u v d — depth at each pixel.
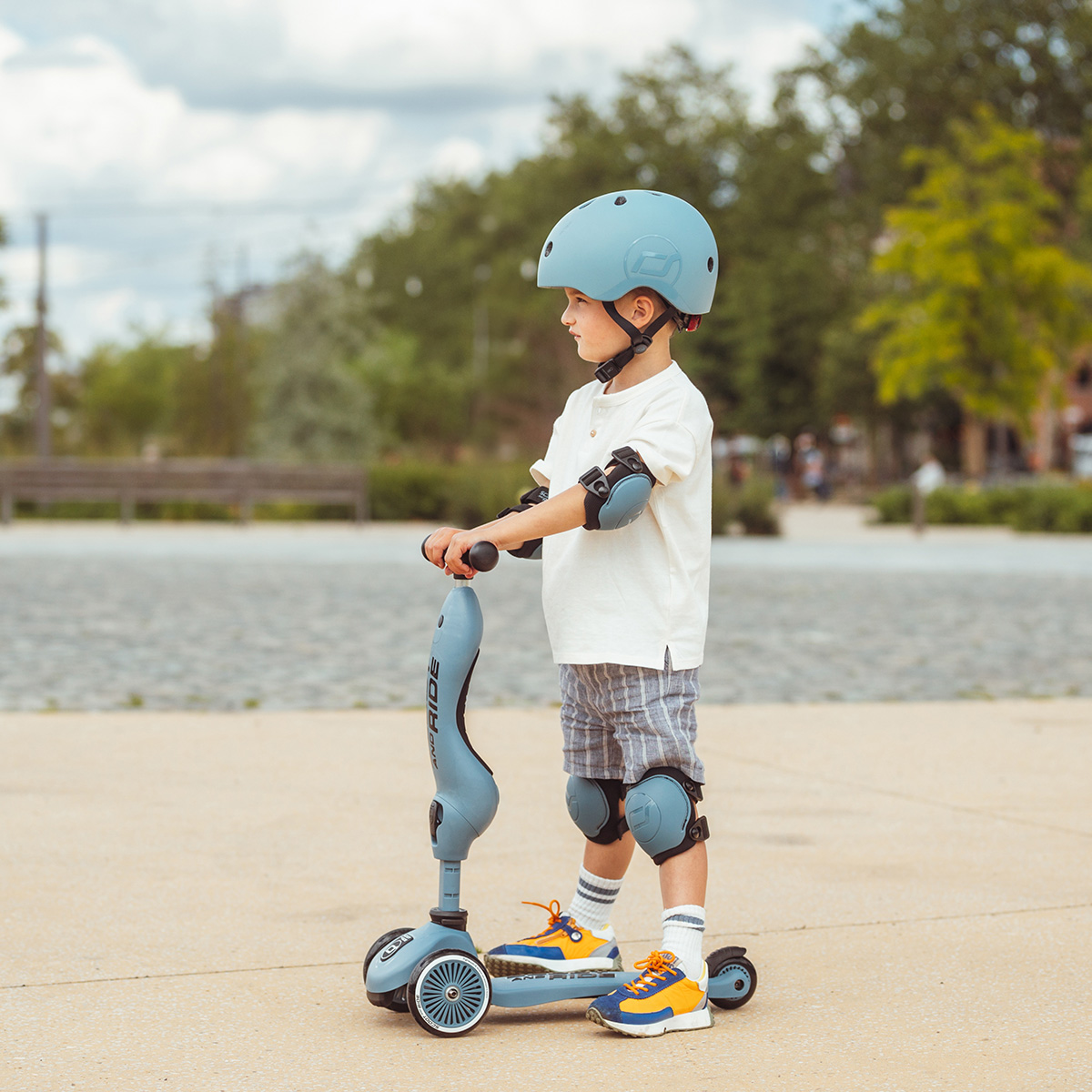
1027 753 5.55
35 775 4.98
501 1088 2.35
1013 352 32.94
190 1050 2.53
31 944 3.17
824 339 45.69
